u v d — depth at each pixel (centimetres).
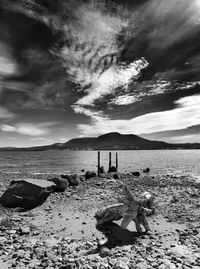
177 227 1034
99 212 1148
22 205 1454
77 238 885
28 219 1188
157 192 2003
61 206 1479
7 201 1483
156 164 7594
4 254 687
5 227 1024
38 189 1530
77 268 564
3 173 4156
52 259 631
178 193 1944
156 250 721
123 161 9619
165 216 1218
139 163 8162
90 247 768
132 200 935
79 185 2308
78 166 6825
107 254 685
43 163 8519
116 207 1086
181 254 688
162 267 571
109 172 4009
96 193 1897
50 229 1008
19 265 597
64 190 1981
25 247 750
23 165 7356
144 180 2927
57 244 792
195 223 1098
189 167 6191
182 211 1330
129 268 563
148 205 996
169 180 2958
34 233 933
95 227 1021
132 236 898
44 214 1295
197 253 699
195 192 1989
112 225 1044
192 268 575
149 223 1091
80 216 1221
